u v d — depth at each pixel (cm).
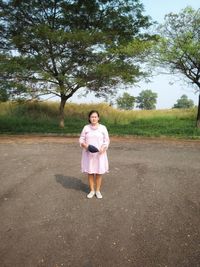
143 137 1558
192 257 388
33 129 1823
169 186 663
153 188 648
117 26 1822
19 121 2142
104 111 2628
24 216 504
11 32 1791
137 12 1802
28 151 1073
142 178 723
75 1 1762
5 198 586
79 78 1648
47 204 555
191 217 504
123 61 1722
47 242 421
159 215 510
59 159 934
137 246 412
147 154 1034
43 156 980
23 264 371
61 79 1600
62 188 645
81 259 381
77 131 1766
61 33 1575
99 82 1728
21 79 1678
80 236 438
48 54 1680
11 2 1711
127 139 1462
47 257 386
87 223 479
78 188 646
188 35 1590
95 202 565
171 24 1655
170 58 1628
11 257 385
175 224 478
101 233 446
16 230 456
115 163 881
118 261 378
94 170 572
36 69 1609
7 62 1589
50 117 2427
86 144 565
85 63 1711
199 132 1683
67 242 421
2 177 725
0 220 489
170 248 408
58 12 1792
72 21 1808
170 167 834
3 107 2461
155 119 2516
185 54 1631
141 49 1606
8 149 1115
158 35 1722
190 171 791
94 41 1641
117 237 436
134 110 2831
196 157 983
